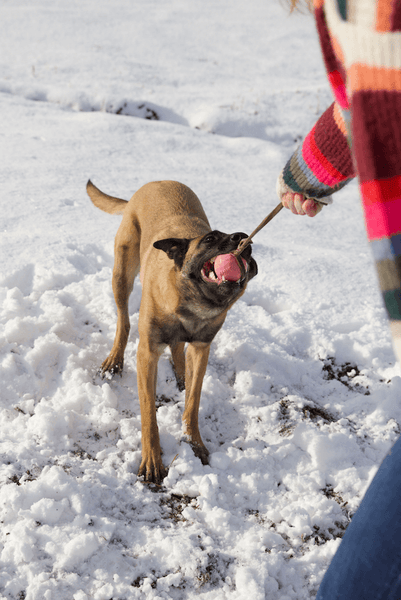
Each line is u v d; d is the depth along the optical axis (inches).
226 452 104.4
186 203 123.1
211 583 78.0
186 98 370.3
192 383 106.3
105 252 159.3
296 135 337.4
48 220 171.8
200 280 89.7
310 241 190.9
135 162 245.6
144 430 100.0
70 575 75.5
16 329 118.0
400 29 31.5
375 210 34.9
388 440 110.0
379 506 47.9
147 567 78.8
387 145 33.5
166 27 632.4
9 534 79.2
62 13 647.1
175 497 93.4
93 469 95.0
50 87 361.1
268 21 709.3
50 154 237.1
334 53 39.2
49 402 108.3
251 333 135.0
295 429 108.9
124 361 124.8
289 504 94.3
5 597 72.5
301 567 82.8
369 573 48.2
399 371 126.9
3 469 89.1
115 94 359.3
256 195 224.7
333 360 132.8
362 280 165.2
